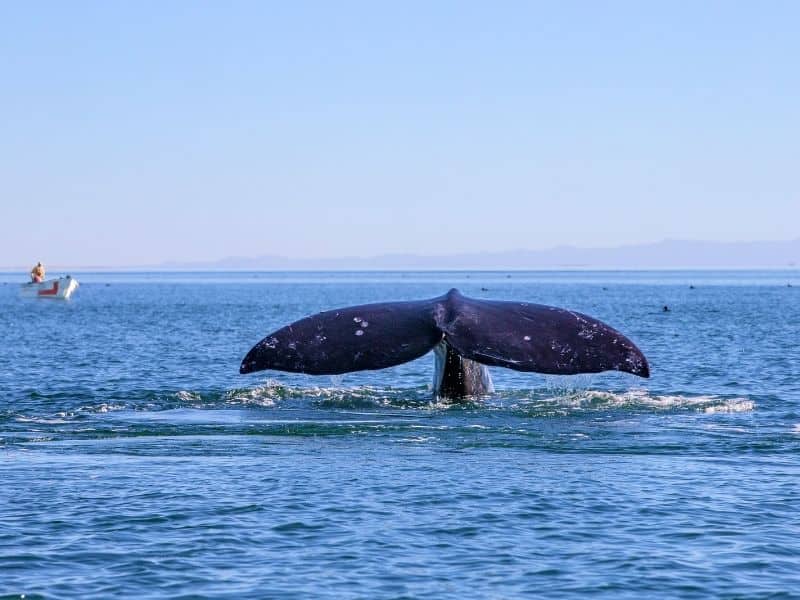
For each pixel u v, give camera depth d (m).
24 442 47.19
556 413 53.50
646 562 31.88
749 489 39.44
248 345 117.19
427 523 35.47
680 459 44.00
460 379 56.94
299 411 54.19
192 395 60.47
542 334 47.69
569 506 37.28
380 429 49.06
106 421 52.28
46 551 32.66
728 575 30.84
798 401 62.34
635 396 59.56
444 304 49.25
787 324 159.25
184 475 41.19
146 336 133.00
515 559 32.16
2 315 196.25
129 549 32.88
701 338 126.50
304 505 37.34
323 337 47.81
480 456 44.16
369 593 29.48
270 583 30.19
